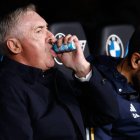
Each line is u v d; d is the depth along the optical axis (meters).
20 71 7.88
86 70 8.10
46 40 8.09
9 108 7.43
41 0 24.05
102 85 8.15
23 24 7.93
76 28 11.44
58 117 7.90
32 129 7.67
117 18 24.92
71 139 7.93
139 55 8.71
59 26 11.16
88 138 8.62
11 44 7.96
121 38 12.34
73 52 8.12
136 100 8.90
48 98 8.02
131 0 25.41
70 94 8.35
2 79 7.71
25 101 7.70
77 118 8.14
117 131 8.87
